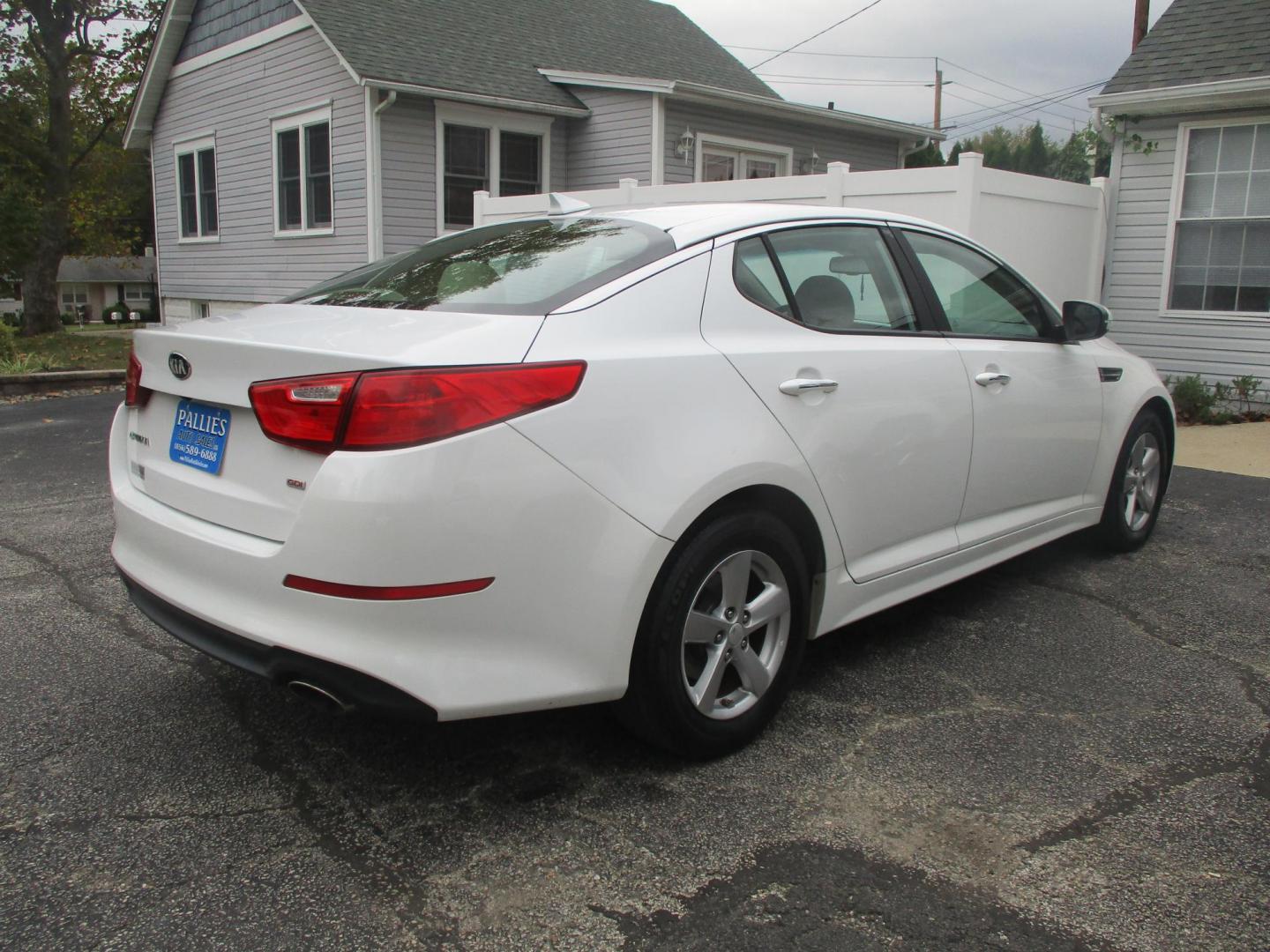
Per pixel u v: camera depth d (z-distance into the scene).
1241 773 2.71
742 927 2.07
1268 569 4.55
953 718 3.05
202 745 2.85
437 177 12.80
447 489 2.15
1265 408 9.37
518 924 2.08
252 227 14.96
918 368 3.28
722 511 2.66
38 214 21.08
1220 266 9.55
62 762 2.74
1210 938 2.04
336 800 2.56
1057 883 2.22
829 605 3.08
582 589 2.36
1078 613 3.99
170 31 15.70
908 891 2.19
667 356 2.56
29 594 4.10
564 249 2.90
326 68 12.77
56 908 2.11
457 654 2.24
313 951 1.99
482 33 14.24
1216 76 9.15
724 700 2.81
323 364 2.22
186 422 2.62
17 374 11.30
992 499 3.71
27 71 21.69
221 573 2.39
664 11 18.70
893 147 16.31
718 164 13.84
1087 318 4.09
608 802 2.55
